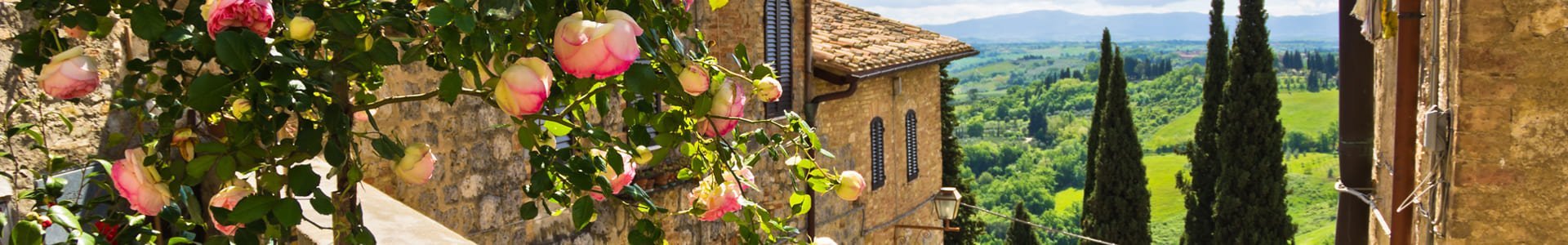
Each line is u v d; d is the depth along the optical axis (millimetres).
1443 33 6055
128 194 2219
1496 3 5500
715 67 2693
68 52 2326
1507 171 5629
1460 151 5699
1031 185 77000
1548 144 5547
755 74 2859
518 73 2166
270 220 2328
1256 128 20734
